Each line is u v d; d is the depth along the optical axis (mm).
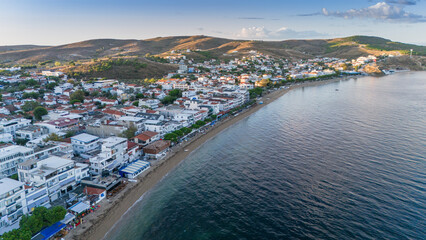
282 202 78812
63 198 80438
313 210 74500
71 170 85562
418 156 106625
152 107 184375
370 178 90375
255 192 85125
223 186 89875
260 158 111438
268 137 138125
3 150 91938
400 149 114375
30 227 61781
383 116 172375
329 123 159750
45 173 77125
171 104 197625
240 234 66625
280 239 64312
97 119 148250
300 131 146000
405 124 152500
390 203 76125
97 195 81062
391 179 89188
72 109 168500
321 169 98562
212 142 135125
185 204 80250
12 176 83625
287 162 105938
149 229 69375
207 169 103625
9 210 65562
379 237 63500
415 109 190000
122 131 127438
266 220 71312
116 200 81812
